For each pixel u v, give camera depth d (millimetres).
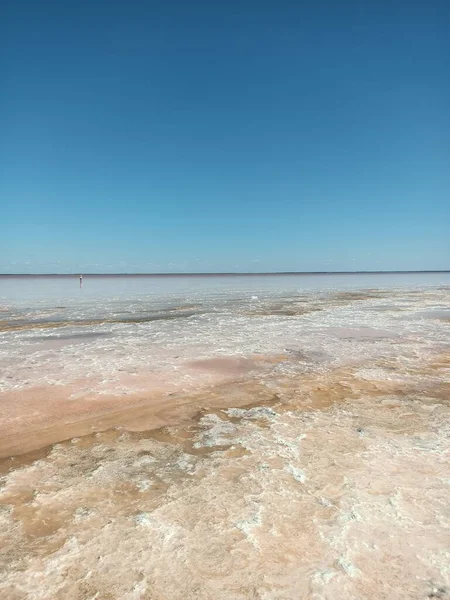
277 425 5289
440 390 6789
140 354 9758
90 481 3908
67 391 6789
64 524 3234
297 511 3373
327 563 2777
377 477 3928
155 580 2635
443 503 3480
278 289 43406
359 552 2881
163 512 3383
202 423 5395
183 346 10742
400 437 4879
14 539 3043
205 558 2832
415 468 4105
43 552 2902
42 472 4098
